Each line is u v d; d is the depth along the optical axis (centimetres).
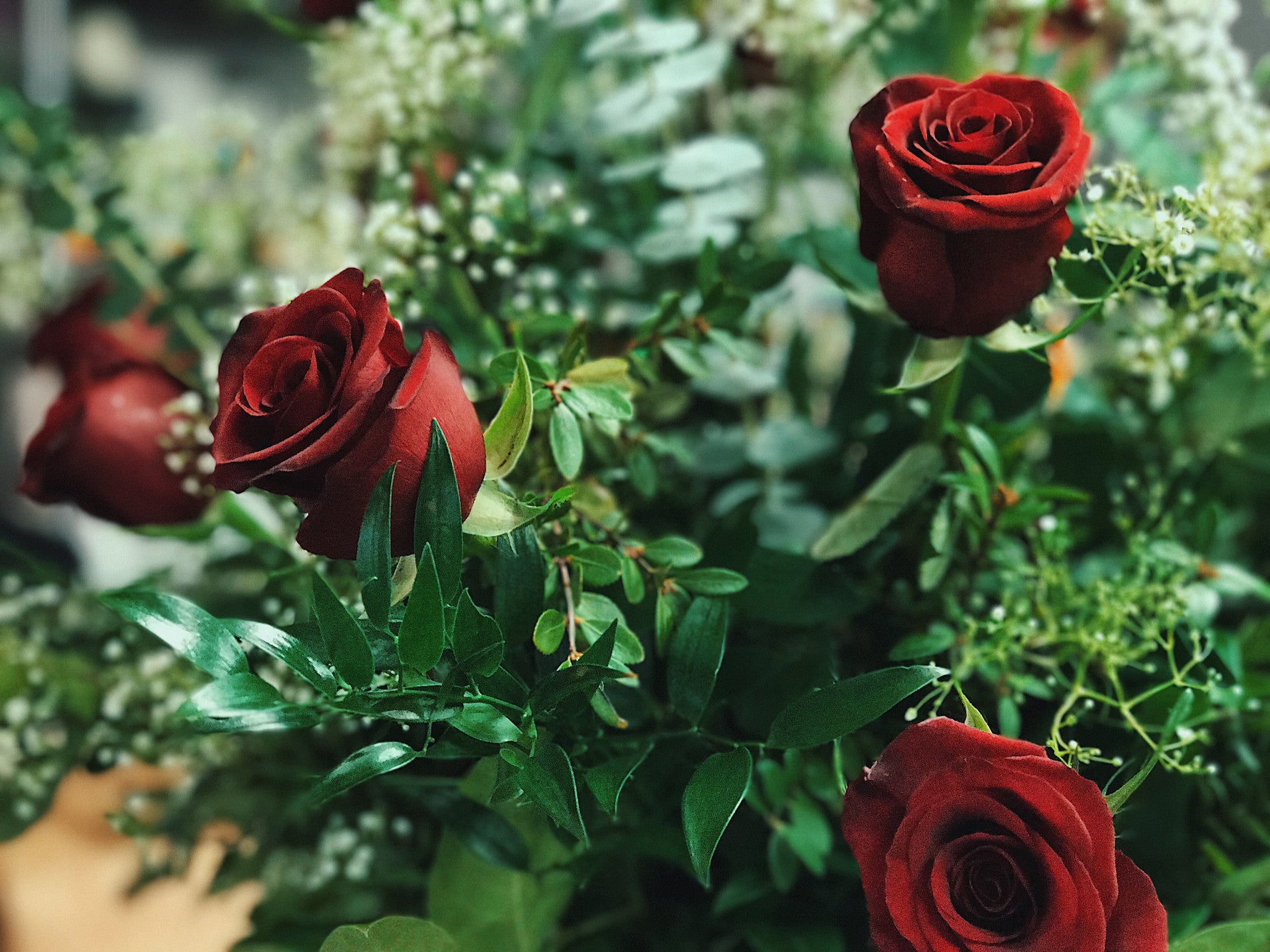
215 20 91
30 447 48
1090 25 56
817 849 42
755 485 53
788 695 42
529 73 63
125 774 60
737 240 55
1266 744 47
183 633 35
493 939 44
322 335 37
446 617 36
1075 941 35
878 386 51
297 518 49
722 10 59
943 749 36
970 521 44
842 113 63
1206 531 46
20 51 88
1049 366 45
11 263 64
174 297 58
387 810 49
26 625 54
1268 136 47
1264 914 44
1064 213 38
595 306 53
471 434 37
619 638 39
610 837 43
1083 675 43
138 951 66
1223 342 51
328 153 61
